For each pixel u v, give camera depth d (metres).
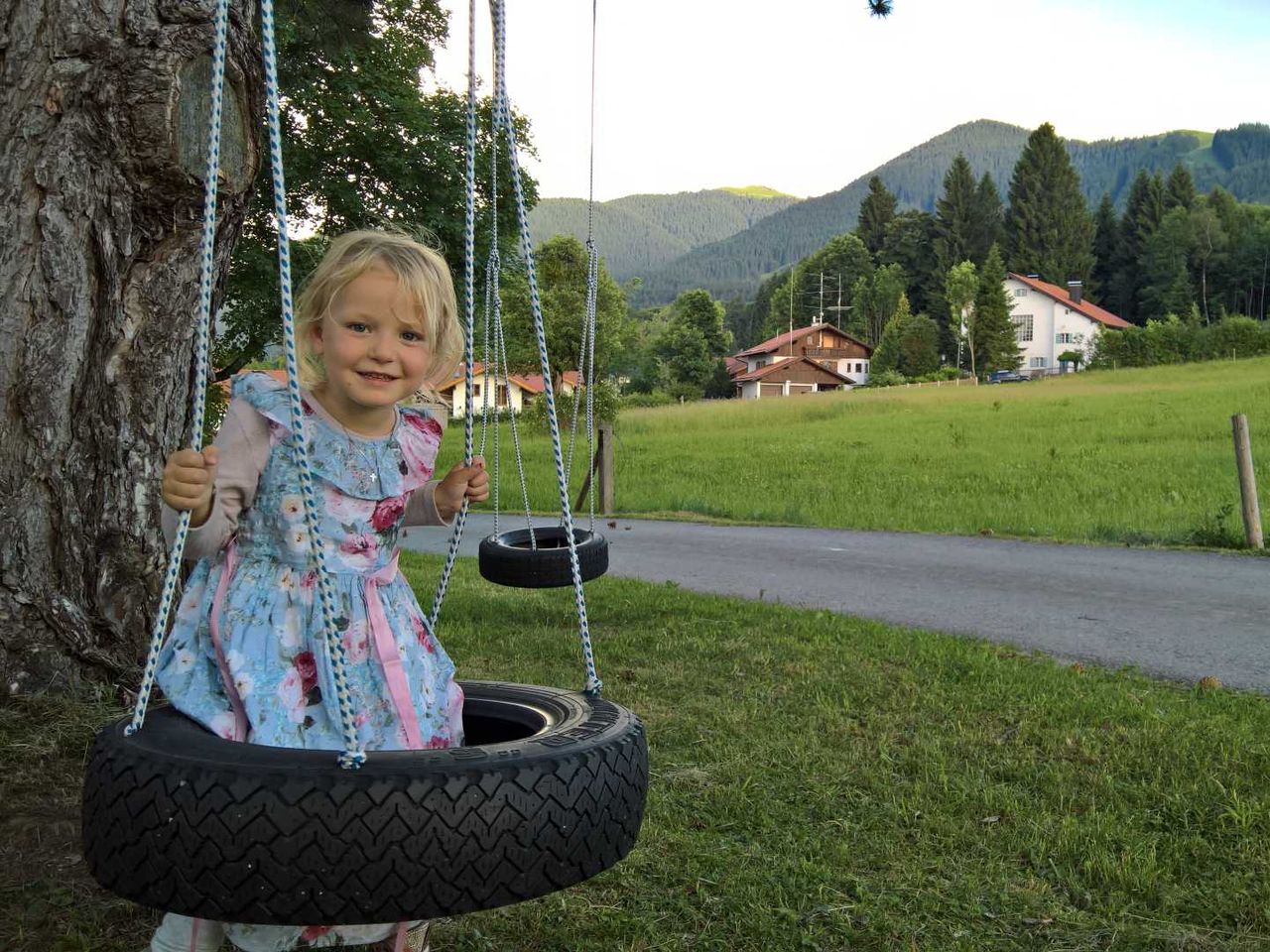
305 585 2.08
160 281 3.93
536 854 1.64
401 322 2.07
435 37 19.30
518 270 19.86
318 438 2.12
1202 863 3.33
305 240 18.19
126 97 3.74
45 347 3.76
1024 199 146.75
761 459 24.41
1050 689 5.27
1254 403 32.69
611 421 35.84
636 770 1.87
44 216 3.73
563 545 5.46
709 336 131.50
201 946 1.96
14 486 3.75
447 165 18.70
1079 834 3.51
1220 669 5.86
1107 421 30.00
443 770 1.61
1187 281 136.12
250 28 4.09
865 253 158.12
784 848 3.40
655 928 2.88
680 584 9.03
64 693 3.77
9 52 3.69
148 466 3.96
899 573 9.54
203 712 1.97
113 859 1.60
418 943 2.14
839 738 4.48
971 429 30.48
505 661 5.82
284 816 1.53
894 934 2.88
